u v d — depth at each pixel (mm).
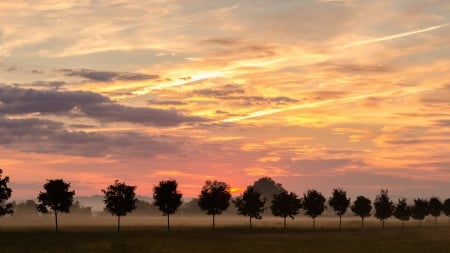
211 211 105562
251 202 111312
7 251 48562
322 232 95875
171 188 97250
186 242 61938
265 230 102000
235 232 91938
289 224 155250
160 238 70125
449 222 183000
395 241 67125
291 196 117875
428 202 159125
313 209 120250
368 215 134125
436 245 60312
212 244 58906
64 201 87875
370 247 56781
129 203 91875
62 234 77688
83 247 53094
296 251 51219
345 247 56469
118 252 48188
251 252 49656
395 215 148875
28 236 71938
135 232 86062
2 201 80312
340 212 129625
